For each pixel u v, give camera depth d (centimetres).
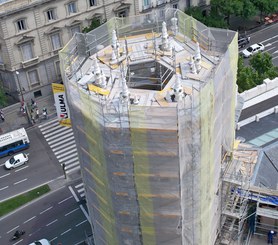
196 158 4453
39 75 11356
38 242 7956
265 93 7888
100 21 11538
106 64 5034
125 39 5109
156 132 4144
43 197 9019
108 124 4225
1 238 8319
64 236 8188
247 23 13475
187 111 4153
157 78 4772
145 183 4488
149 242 4944
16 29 10612
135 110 4088
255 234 5981
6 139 9981
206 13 13000
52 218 8562
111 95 4553
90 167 4938
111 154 4400
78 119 4688
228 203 5659
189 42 5262
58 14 10962
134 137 4225
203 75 4691
